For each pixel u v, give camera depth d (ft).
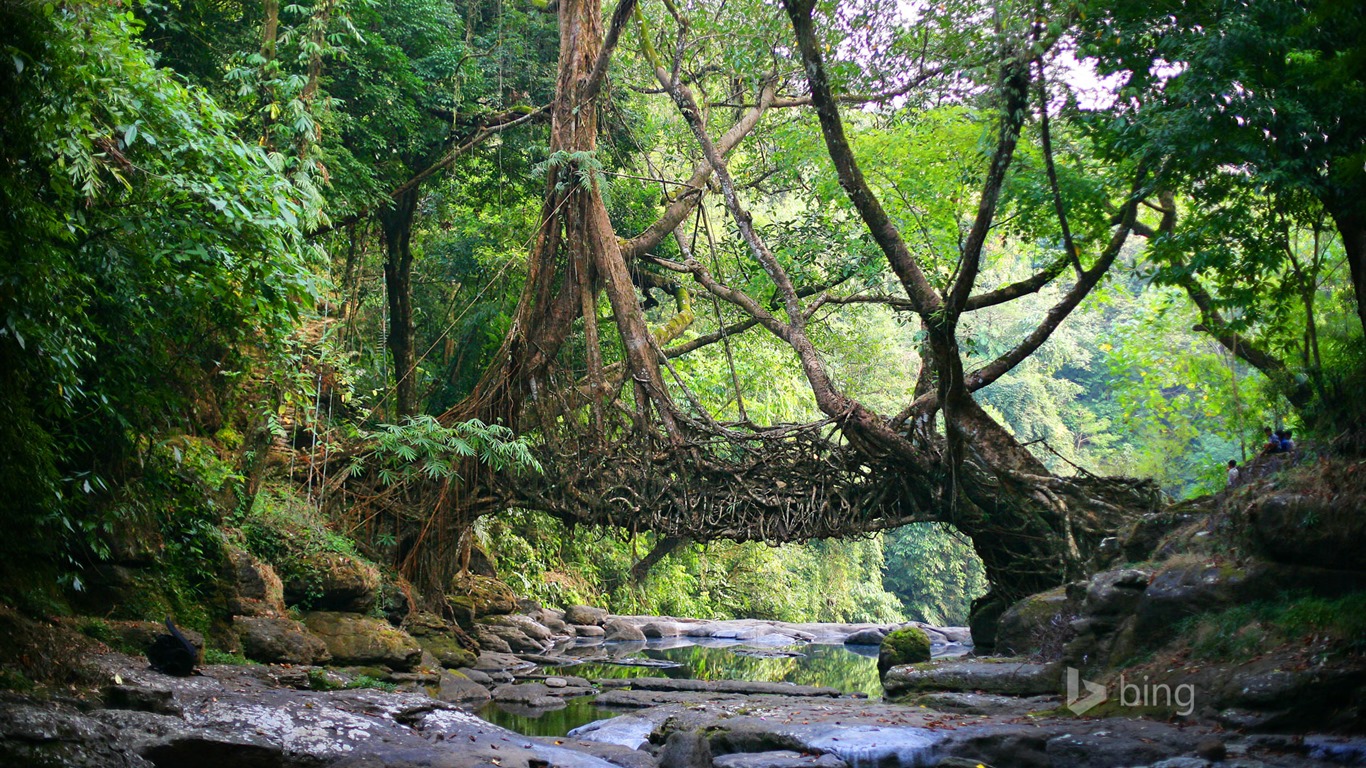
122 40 30.07
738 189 74.64
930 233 63.31
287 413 53.67
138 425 32.78
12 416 26.00
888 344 115.85
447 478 52.75
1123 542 41.24
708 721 32.40
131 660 27.58
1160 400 71.92
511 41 65.77
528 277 56.18
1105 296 63.82
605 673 53.42
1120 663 35.27
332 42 53.98
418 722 28.43
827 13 42.19
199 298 33.32
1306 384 44.01
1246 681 28.68
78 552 31.40
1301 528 31.63
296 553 43.39
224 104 53.36
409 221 65.41
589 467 54.13
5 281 23.62
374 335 69.77
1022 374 140.67
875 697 43.86
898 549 141.18
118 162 30.71
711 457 53.21
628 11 52.75
